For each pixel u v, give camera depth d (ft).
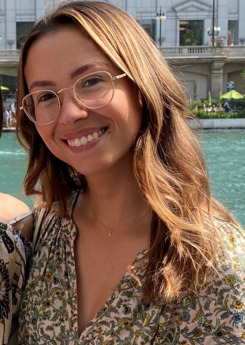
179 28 151.02
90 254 5.22
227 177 42.14
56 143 5.03
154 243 4.75
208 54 122.42
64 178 5.84
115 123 4.78
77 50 4.75
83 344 4.84
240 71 128.36
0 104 6.45
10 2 146.82
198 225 4.68
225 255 4.56
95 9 4.85
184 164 5.07
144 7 149.48
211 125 92.63
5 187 37.45
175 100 5.17
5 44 148.77
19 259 5.46
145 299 4.67
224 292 4.50
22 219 5.91
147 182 4.80
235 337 4.43
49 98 4.94
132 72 4.73
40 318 5.16
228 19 150.51
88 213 5.47
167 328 4.62
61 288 5.18
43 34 4.90
